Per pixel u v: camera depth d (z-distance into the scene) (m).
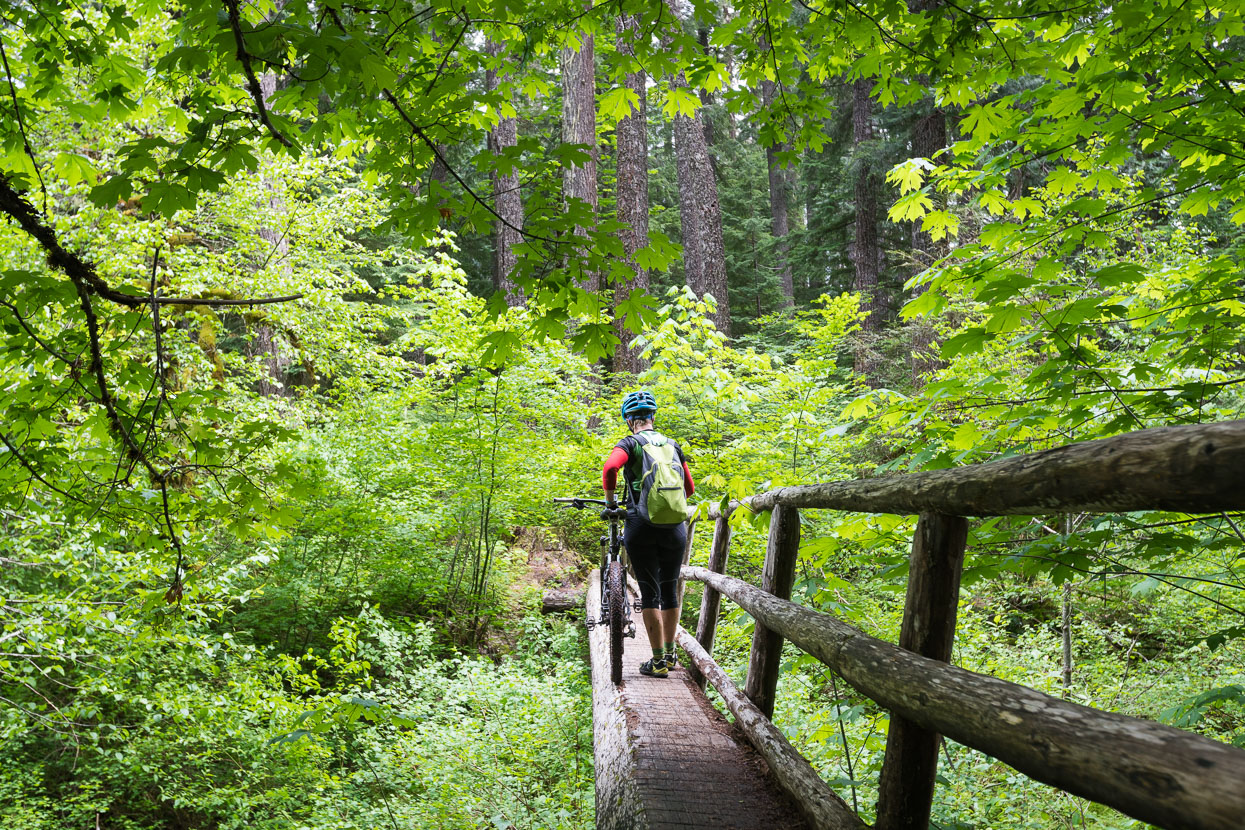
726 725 3.57
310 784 5.96
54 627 5.20
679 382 8.38
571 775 5.39
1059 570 2.66
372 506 8.32
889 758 1.78
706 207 17.86
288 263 9.03
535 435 9.48
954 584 1.68
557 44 3.21
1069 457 1.10
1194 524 2.63
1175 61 2.94
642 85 15.66
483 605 9.23
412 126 2.37
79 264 2.37
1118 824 3.80
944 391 3.09
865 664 1.84
